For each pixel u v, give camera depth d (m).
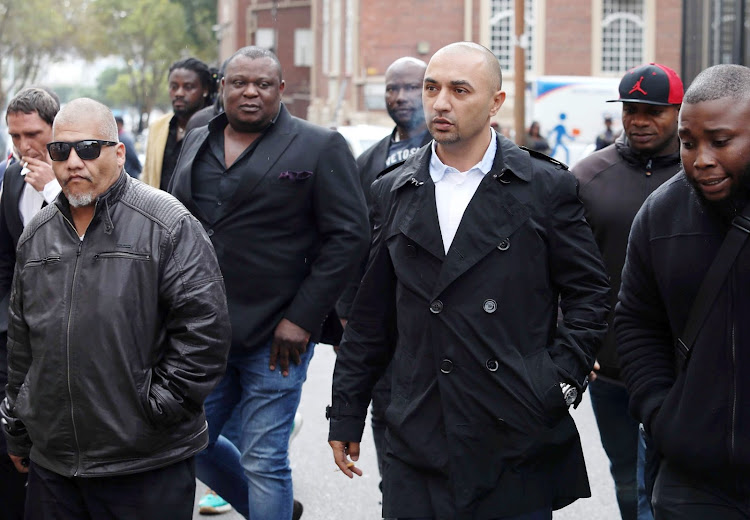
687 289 3.20
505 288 3.51
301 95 51.50
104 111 3.68
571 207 3.61
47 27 61.16
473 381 3.48
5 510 4.76
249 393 4.78
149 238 3.65
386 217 3.71
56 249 3.68
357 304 3.82
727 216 3.13
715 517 3.16
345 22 37.16
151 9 67.69
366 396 3.86
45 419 3.64
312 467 6.86
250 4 55.72
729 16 13.98
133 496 3.67
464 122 3.52
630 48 33.56
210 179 4.81
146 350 3.64
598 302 3.58
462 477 3.46
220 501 5.93
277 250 4.78
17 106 4.66
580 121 22.62
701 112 3.01
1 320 4.74
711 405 3.13
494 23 32.59
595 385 4.89
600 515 5.89
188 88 6.93
